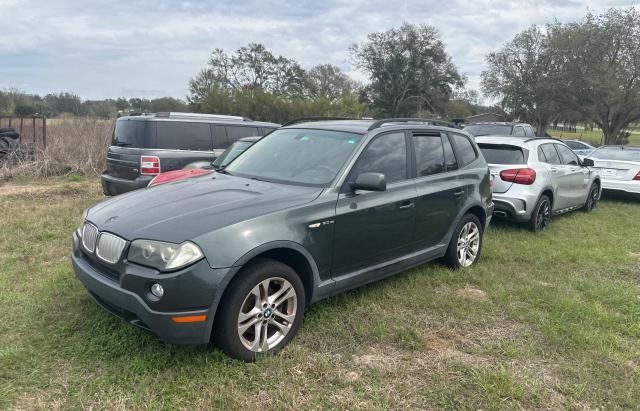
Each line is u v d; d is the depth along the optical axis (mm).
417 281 5164
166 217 3422
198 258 3137
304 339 3832
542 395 3260
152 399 3012
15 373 3227
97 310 4105
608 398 3283
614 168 11359
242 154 5086
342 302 4535
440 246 5270
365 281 4363
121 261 3266
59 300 4324
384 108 61094
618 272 5984
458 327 4234
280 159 4594
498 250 6629
